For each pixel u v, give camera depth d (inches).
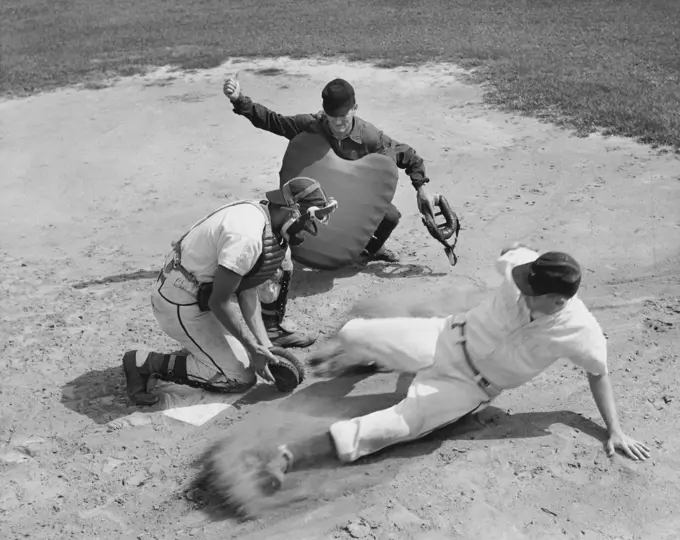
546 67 542.9
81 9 947.3
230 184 372.2
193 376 200.8
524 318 164.6
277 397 202.8
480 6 834.8
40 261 298.7
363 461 175.2
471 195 340.2
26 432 194.1
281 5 908.6
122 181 385.1
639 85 480.4
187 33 759.7
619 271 265.1
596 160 369.4
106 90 559.5
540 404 192.5
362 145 260.8
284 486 168.9
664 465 167.9
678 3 796.6
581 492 161.8
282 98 515.5
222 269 175.9
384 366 193.5
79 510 167.2
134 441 188.7
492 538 150.7
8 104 538.0
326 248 257.9
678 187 331.0
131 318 249.9
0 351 232.5
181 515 163.9
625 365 206.5
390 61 583.8
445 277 268.2
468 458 173.9
